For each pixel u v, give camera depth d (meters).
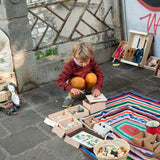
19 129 3.56
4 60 4.23
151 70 5.07
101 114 3.70
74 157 2.92
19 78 4.48
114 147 2.73
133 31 5.24
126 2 5.34
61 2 4.98
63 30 6.88
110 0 5.51
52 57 4.98
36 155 3.02
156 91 4.30
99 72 3.99
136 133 3.22
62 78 3.81
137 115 3.61
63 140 3.24
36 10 6.48
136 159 2.77
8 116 3.90
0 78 4.24
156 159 2.73
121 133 3.24
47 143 3.21
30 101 4.30
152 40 5.11
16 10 4.10
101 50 5.51
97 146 2.72
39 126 3.59
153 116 3.54
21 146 3.21
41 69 4.74
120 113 3.69
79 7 6.38
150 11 4.96
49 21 6.81
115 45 5.71
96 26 5.82
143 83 4.61
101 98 3.75
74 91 3.67
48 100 4.29
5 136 3.44
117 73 5.09
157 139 3.01
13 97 4.06
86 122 3.42
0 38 4.11
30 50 4.47
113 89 4.50
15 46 4.27
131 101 4.00
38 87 4.78
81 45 3.52
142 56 5.12
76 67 3.81
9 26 4.11
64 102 4.02
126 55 5.38
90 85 3.96
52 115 3.65
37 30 6.61
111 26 5.72
